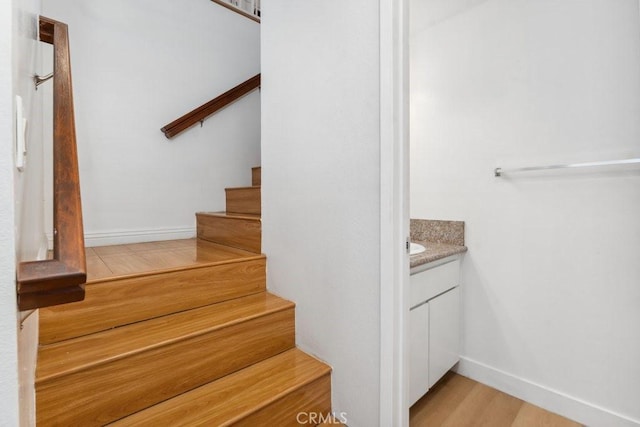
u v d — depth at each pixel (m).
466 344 1.83
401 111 1.12
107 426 1.00
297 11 1.47
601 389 1.40
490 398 1.63
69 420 0.94
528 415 1.51
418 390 1.46
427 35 2.00
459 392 1.69
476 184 1.79
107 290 1.22
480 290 1.78
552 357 1.54
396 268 1.12
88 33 1.99
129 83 2.15
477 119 1.79
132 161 2.17
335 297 1.32
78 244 0.47
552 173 1.53
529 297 1.61
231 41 2.70
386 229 1.12
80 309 1.16
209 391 1.18
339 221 1.29
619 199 1.35
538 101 1.57
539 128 1.57
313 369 1.33
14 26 0.44
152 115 2.25
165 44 2.32
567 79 1.48
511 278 1.67
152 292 1.33
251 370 1.32
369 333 1.19
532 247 1.60
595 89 1.41
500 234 1.70
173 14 2.36
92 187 2.02
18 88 0.47
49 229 1.73
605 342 1.39
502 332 1.70
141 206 2.21
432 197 1.98
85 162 1.99
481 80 1.77
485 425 1.44
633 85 1.31
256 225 1.78
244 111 2.77
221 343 1.27
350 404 1.27
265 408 1.12
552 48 1.53
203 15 2.53
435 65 1.97
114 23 2.09
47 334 1.09
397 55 1.11
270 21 1.65
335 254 1.32
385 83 1.11
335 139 1.30
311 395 1.27
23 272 0.41
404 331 1.15
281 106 1.59
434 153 1.97
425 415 1.50
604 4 1.38
